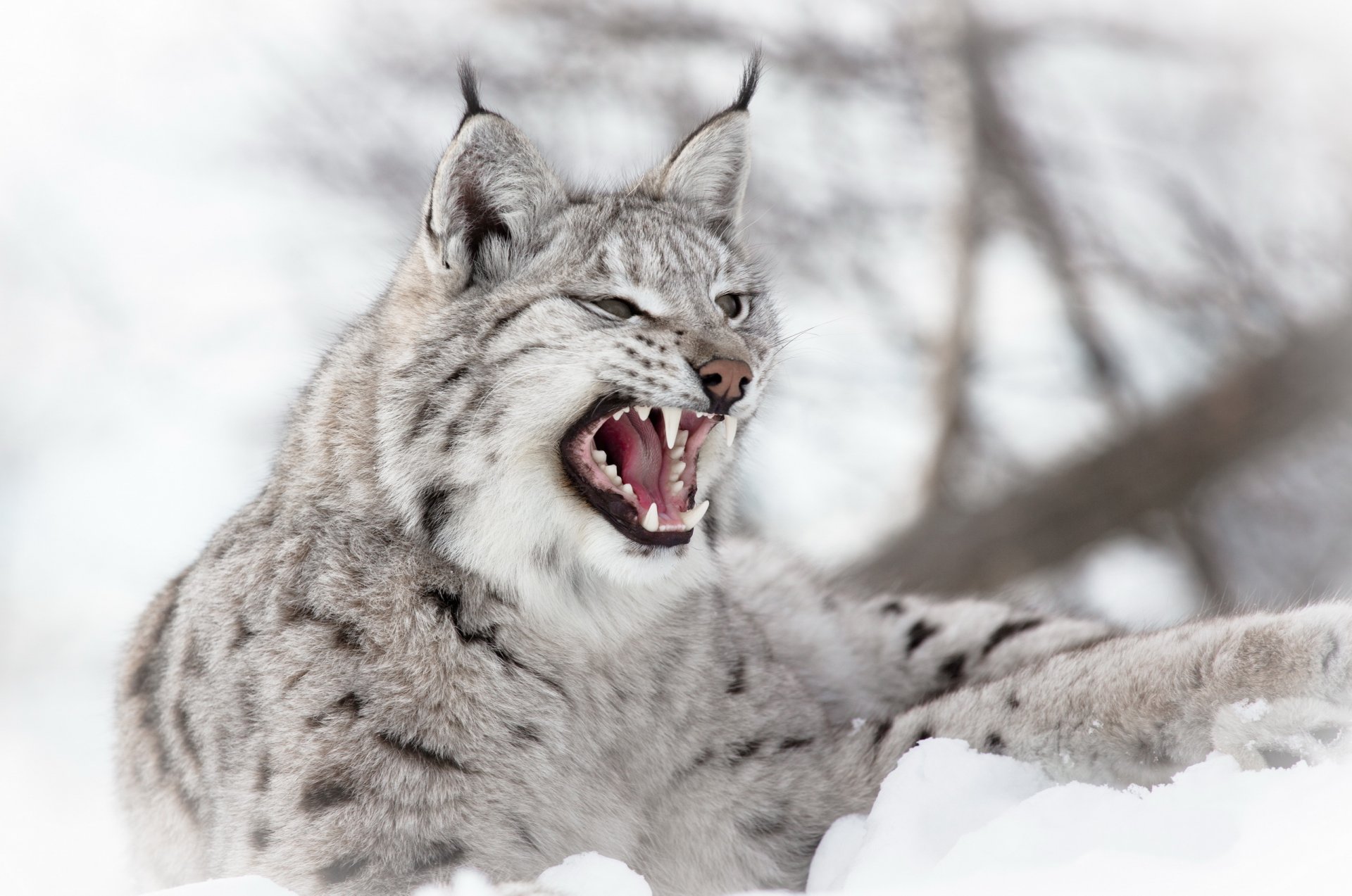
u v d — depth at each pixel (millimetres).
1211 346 29219
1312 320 26453
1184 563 28562
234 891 8484
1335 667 9172
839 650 14703
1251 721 9305
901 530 26828
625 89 33031
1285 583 27703
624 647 10820
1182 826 8133
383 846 9570
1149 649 10414
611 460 11234
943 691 12648
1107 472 26188
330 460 10906
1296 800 8047
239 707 10195
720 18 32781
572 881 8812
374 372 10969
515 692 10242
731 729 11211
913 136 32344
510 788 10031
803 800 11219
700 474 11211
